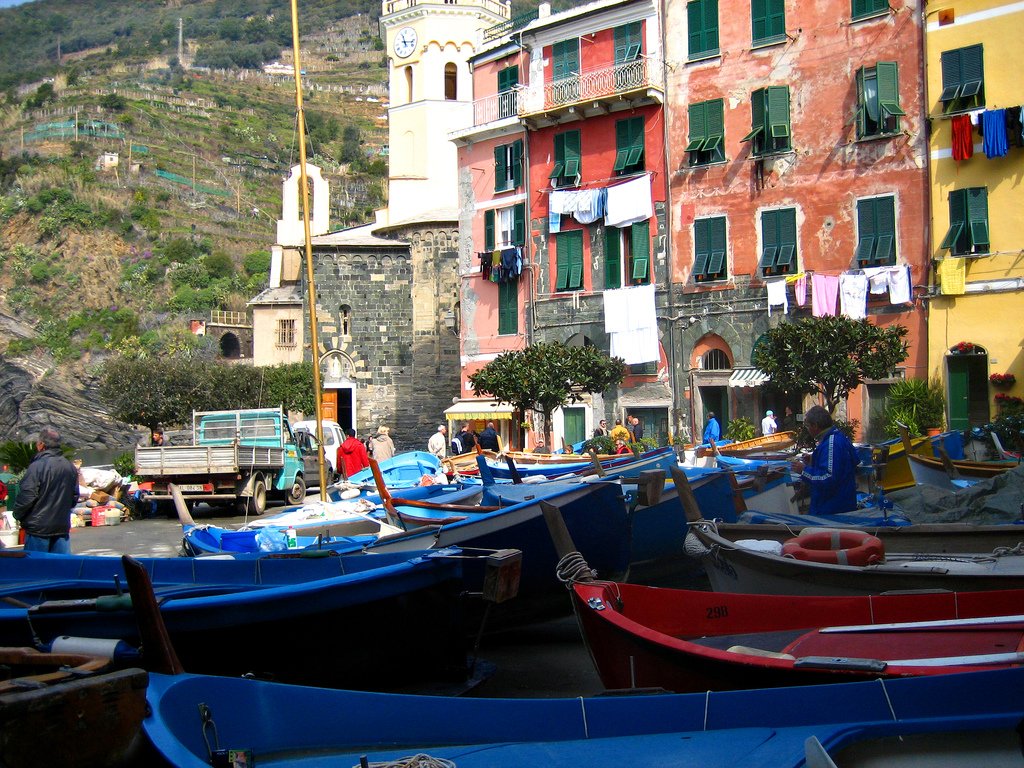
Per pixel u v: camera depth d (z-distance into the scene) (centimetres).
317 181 6931
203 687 512
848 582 833
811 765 395
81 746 394
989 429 2645
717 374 3600
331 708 552
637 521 1374
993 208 3041
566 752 527
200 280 11988
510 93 4297
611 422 3881
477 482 2230
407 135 6012
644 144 3819
